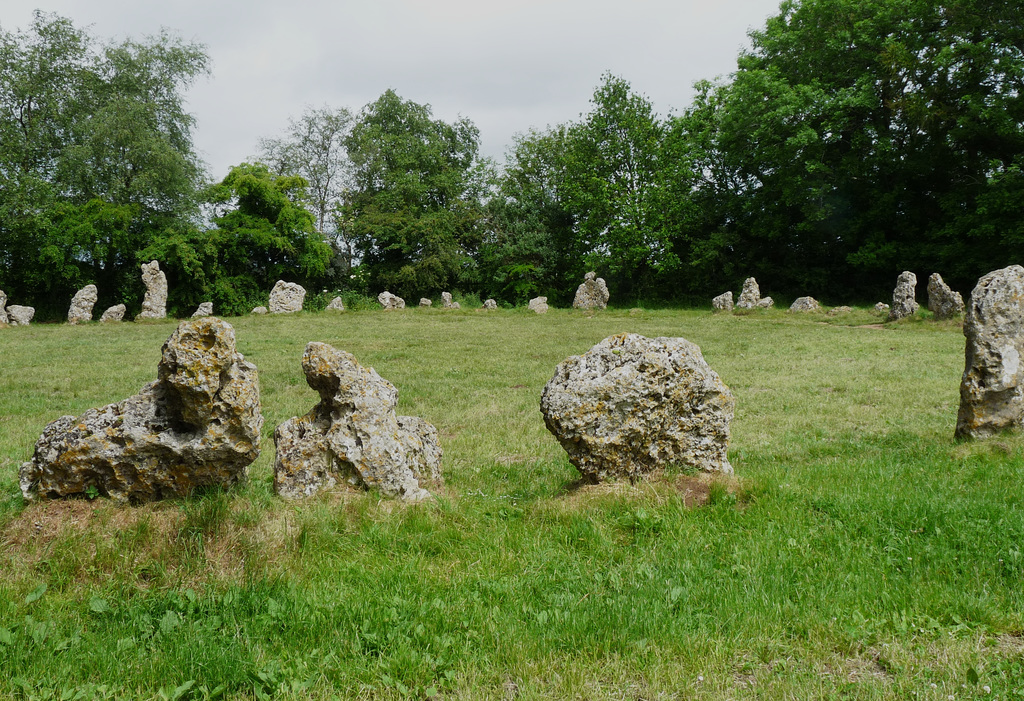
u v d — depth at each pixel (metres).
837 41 37.91
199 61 45.47
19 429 10.62
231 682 3.95
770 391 13.75
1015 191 33.66
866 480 7.44
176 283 44.81
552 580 5.21
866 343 20.48
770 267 45.28
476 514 6.46
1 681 3.93
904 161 37.94
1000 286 9.03
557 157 52.06
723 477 6.98
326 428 6.84
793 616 4.66
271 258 48.38
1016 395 8.97
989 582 5.05
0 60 39.75
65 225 39.78
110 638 4.35
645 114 48.50
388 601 4.79
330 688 3.92
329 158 56.41
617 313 34.31
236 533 5.55
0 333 26.45
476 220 51.91
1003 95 34.34
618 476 7.05
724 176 47.59
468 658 4.20
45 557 5.25
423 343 22.58
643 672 4.08
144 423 5.96
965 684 3.88
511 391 14.27
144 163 42.19
